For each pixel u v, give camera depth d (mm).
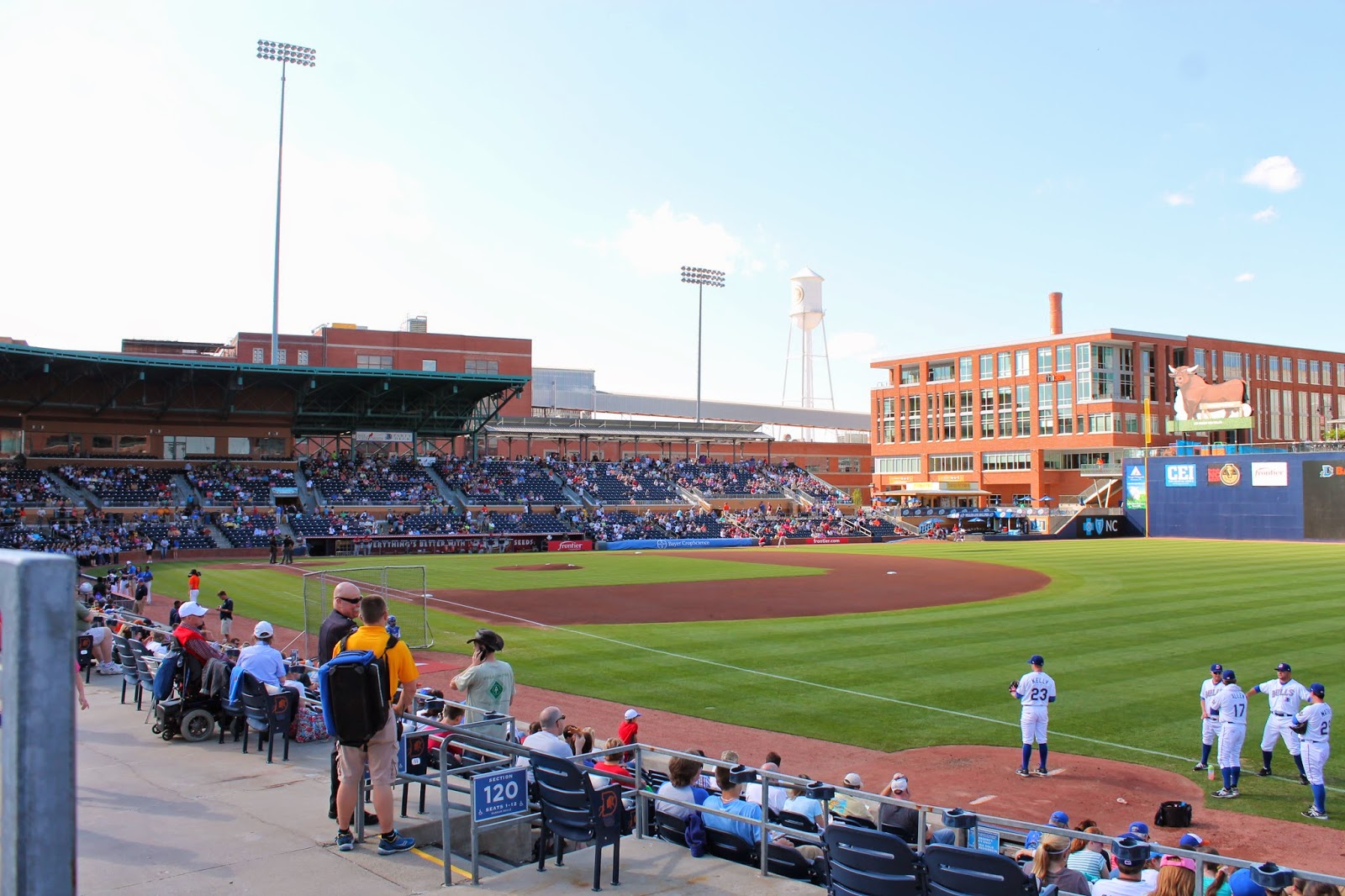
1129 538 82062
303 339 82688
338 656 7117
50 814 2035
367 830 7953
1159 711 17422
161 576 43250
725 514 82062
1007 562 52656
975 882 6094
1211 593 35344
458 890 6727
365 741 7172
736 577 44375
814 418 119812
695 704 18156
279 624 28359
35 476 59031
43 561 2008
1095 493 89875
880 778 13688
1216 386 83250
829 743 15523
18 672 1975
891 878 6367
